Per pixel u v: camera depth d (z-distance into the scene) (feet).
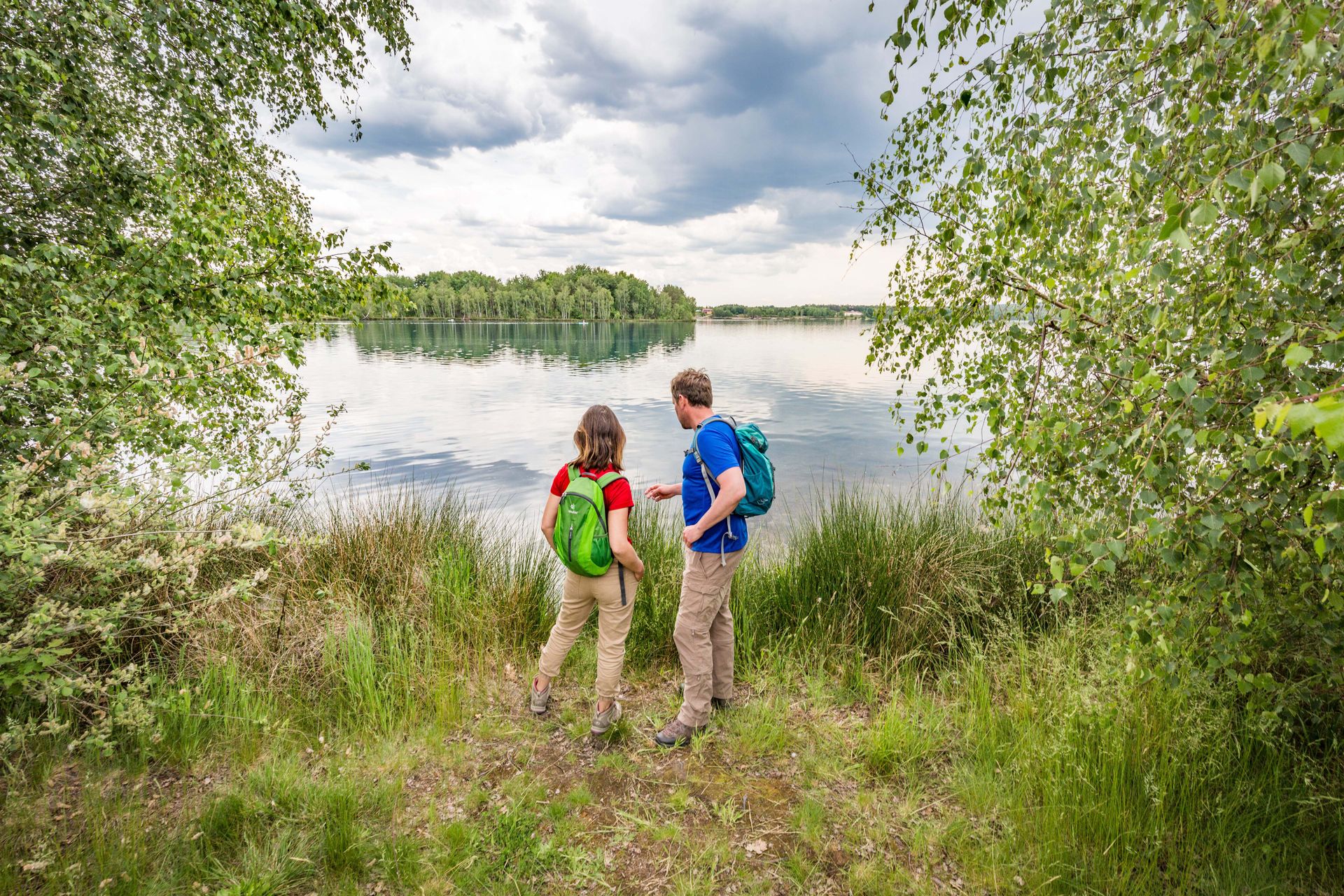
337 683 10.46
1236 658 6.32
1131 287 7.34
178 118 16.72
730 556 9.37
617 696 11.31
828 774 8.87
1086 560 6.10
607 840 7.75
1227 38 4.92
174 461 9.15
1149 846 7.03
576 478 9.44
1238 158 4.94
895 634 12.17
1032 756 8.35
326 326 15.69
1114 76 7.07
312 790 8.11
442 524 16.11
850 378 83.05
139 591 8.48
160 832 7.38
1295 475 5.27
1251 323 5.89
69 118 12.25
